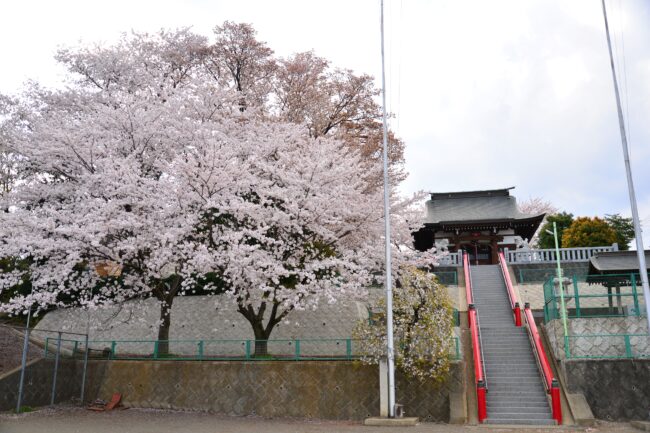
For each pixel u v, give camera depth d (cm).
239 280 1648
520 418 1551
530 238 4119
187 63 2816
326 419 1658
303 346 2205
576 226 4522
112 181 1705
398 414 1559
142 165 2045
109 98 2198
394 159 3078
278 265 1672
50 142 1894
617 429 1429
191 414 1712
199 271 1702
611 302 1911
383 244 1917
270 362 1767
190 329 2375
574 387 1630
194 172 1694
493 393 1675
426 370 1648
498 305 2472
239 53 2875
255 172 2017
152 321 2412
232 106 2133
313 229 1814
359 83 3022
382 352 1652
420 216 2138
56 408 1761
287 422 1584
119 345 2388
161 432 1363
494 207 4066
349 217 1994
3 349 1992
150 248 1733
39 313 2586
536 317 2267
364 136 3048
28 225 1730
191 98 2130
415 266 1909
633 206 1494
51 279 1702
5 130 2098
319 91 2908
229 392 1767
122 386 1884
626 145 1542
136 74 2448
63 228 1561
